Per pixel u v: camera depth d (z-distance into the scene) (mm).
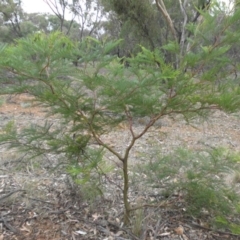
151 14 11578
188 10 11641
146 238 2629
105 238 2590
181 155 3092
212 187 2734
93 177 2773
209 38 1925
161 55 1905
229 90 1997
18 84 1948
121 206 3045
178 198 2838
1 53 1695
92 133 2318
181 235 2695
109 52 1944
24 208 2971
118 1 11461
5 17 18156
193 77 1923
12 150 4340
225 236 2734
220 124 7406
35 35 1748
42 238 2580
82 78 1871
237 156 2959
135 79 1875
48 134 2439
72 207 2996
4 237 2564
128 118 2240
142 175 3400
